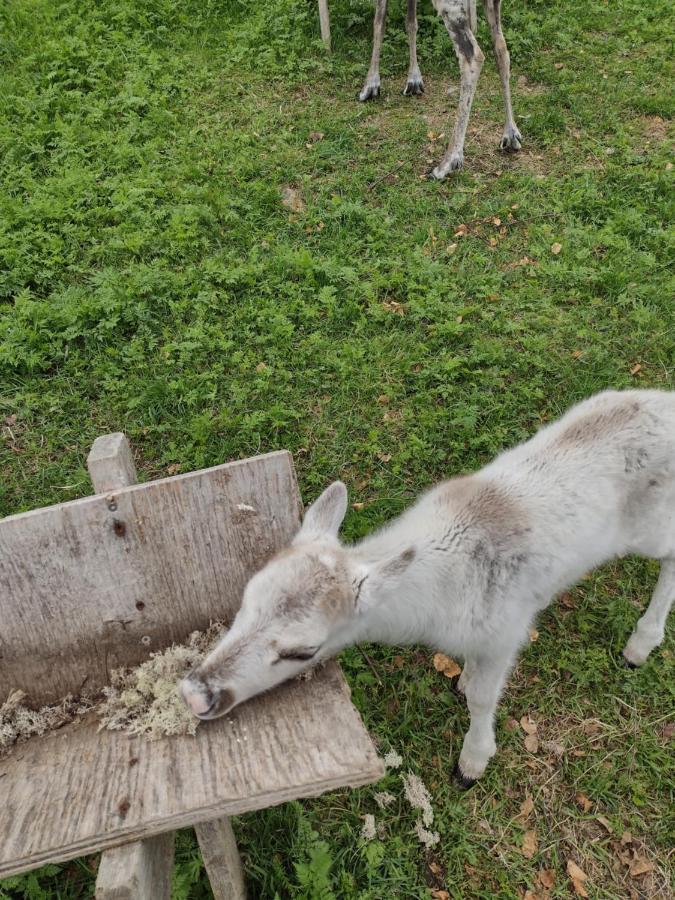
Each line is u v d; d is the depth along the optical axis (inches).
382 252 66.4
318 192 73.5
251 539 32.5
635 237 68.2
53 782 25.9
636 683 41.3
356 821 35.8
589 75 91.5
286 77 90.7
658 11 102.0
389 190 74.0
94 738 28.6
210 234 66.8
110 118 81.3
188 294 60.6
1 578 29.9
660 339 59.1
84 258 64.7
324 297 59.9
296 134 81.3
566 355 58.0
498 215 71.0
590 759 38.7
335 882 33.5
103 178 73.4
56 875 33.4
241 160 76.2
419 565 32.6
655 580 46.1
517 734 39.6
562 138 82.0
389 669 41.4
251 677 27.8
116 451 32.8
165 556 31.6
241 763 25.4
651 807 37.1
